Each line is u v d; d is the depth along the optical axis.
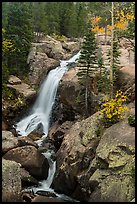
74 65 43.19
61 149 27.42
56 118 36.25
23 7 43.41
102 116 26.77
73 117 33.69
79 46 54.75
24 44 42.69
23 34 42.81
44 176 26.81
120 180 21.34
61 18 65.31
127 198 20.27
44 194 24.30
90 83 33.31
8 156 26.67
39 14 62.06
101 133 25.56
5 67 38.81
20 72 42.31
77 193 23.78
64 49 52.84
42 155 27.52
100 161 23.11
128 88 31.81
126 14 33.34
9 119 36.56
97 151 23.70
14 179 22.84
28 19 44.66
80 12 64.00
